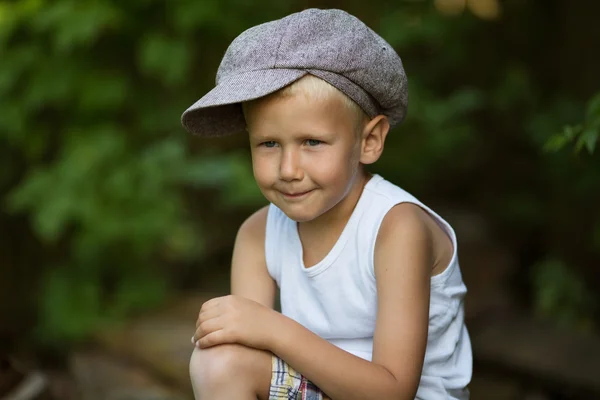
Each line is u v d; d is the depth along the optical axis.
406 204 2.09
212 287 5.43
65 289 4.78
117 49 4.79
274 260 2.30
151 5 4.72
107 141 4.61
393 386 1.92
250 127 1.99
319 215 2.11
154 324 4.51
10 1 4.69
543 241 6.51
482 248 6.15
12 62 4.60
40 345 5.05
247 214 5.83
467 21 6.67
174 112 4.98
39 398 3.11
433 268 2.12
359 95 1.97
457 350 2.27
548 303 5.07
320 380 1.91
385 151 5.81
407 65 6.55
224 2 4.79
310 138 1.93
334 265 2.12
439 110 5.62
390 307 1.99
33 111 4.76
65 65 4.62
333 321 2.16
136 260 4.89
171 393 3.85
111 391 4.07
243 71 1.95
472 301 4.98
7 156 5.22
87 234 4.62
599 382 3.88
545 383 4.08
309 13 2.00
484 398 4.04
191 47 4.82
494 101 6.56
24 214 5.30
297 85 1.90
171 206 4.64
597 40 5.53
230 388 1.90
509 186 7.08
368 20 5.99
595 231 5.04
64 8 4.39
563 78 5.83
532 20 6.75
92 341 4.62
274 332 1.91
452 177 7.50
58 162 4.72
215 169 4.66
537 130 5.82
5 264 5.36
